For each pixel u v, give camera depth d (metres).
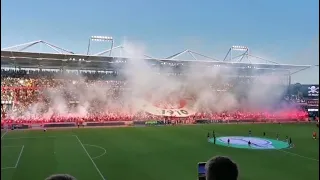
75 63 96.25
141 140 60.00
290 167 39.34
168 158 43.97
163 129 78.44
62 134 67.75
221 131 75.06
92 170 37.06
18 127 77.19
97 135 66.62
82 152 47.69
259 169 38.16
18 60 90.25
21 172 35.81
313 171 37.41
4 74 101.75
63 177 4.61
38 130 74.75
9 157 43.56
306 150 50.94
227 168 5.34
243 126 86.38
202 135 67.75
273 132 74.12
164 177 34.28
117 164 40.16
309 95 110.25
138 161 41.97
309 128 82.56
